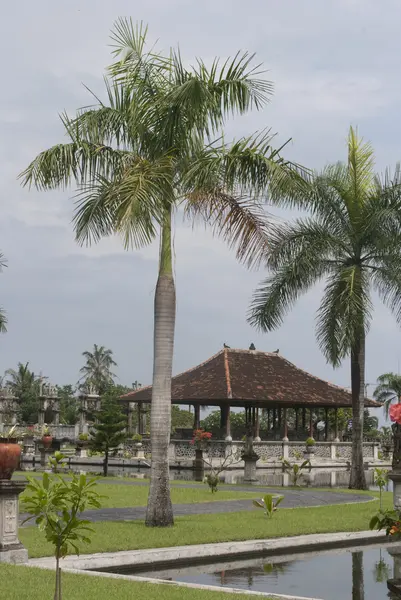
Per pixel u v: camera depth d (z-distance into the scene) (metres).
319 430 54.94
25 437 50.62
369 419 67.56
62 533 7.86
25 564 10.90
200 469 37.56
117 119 16.22
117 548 12.38
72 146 16.02
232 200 16.17
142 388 51.94
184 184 15.89
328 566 12.47
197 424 47.41
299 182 15.81
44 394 60.28
